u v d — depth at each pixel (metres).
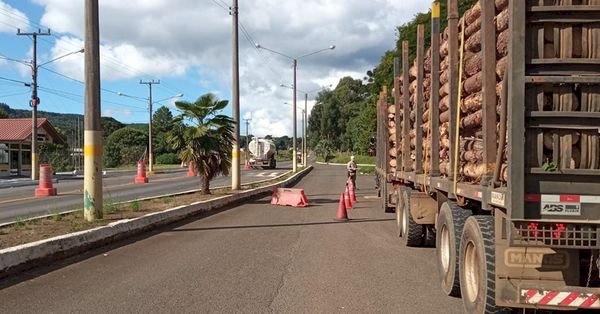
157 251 10.32
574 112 4.91
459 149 7.23
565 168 4.91
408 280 8.17
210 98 21.00
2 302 6.75
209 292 7.34
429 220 10.52
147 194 23.98
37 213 16.34
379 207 19.62
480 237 5.70
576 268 5.25
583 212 4.88
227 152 21.47
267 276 8.34
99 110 12.68
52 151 57.34
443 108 8.49
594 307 5.05
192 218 15.69
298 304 6.82
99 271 8.54
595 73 4.93
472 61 6.66
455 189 7.07
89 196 12.54
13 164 51.88
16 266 8.26
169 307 6.62
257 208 18.97
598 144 4.95
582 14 4.91
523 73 4.92
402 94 12.42
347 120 118.19
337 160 93.38
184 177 42.06
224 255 10.01
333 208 19.17
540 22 4.97
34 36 41.16
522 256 5.32
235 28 24.98
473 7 6.71
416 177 10.30
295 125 48.31
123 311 6.42
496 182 5.48
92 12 12.55
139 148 89.38
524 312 5.39
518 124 4.89
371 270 8.84
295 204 19.83
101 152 12.77
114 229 11.33
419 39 10.10
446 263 7.68
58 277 8.09
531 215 4.90
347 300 7.03
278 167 69.25
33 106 41.25
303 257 9.91
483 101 5.87
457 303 6.91
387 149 16.30
